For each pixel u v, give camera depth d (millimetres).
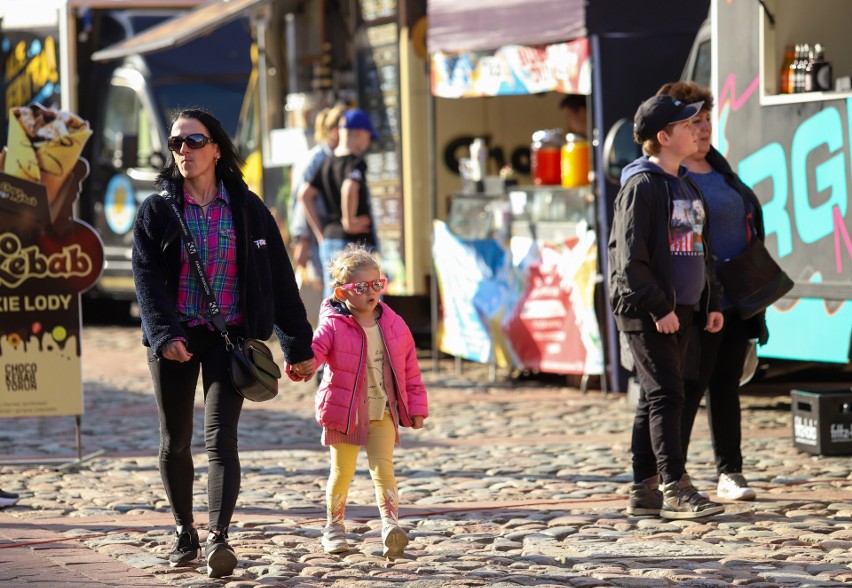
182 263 14727
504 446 23422
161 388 14898
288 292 15195
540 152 31344
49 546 16391
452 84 32531
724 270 18406
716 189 18656
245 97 45000
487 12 31016
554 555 15492
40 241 21906
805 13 24016
